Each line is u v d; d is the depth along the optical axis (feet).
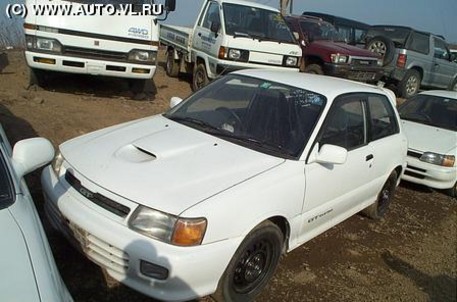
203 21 29.78
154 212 8.13
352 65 32.63
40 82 24.30
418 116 23.34
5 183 7.00
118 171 9.12
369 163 13.37
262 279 10.12
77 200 8.98
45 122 18.95
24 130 17.49
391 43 39.24
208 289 8.52
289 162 10.30
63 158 10.11
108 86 28.14
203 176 9.10
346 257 13.14
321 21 37.58
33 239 6.05
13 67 30.12
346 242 14.11
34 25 20.86
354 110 12.81
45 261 5.81
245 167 9.71
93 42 21.93
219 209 8.38
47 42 21.18
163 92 30.17
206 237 8.18
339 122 11.94
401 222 16.81
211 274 8.39
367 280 12.11
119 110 23.50
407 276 12.78
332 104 11.64
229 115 11.80
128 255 8.07
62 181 9.62
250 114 11.68
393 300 11.40
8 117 18.43
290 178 10.00
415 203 19.40
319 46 33.12
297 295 10.73
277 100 11.85
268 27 28.58
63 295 5.69
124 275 8.29
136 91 26.96
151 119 12.23
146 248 7.93
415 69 42.27
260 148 10.66
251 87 12.60
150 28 23.27
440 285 12.65
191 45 31.09
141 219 8.16
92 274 9.90
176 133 10.99
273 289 10.75
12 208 6.56
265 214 9.26
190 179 8.94
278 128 11.14
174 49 34.42
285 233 10.44
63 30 21.25
